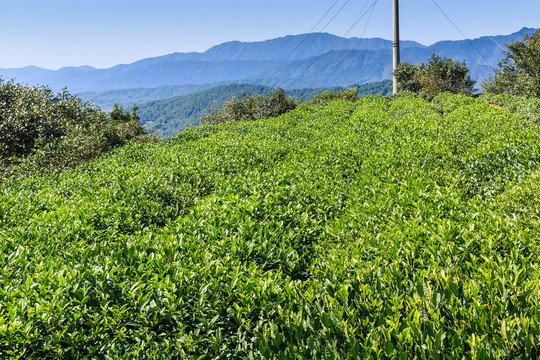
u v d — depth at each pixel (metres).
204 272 4.09
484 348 2.51
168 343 3.22
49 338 3.39
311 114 24.94
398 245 4.47
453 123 14.27
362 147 11.67
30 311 3.51
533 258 3.93
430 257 4.16
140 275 4.31
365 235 5.00
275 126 20.09
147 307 3.60
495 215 5.12
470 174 8.01
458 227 4.59
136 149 14.43
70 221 6.48
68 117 19.95
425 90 34.47
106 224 6.59
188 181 9.40
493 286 3.33
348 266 4.25
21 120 17.45
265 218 6.05
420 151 9.36
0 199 8.16
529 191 5.72
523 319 2.69
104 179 9.80
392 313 3.15
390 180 7.42
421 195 5.96
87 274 4.10
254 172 8.96
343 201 7.19
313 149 11.92
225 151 12.96
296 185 7.73
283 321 3.25
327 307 3.40
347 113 23.28
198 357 3.12
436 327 2.90
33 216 7.15
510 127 11.62
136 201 7.57
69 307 3.63
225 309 3.65
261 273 4.34
